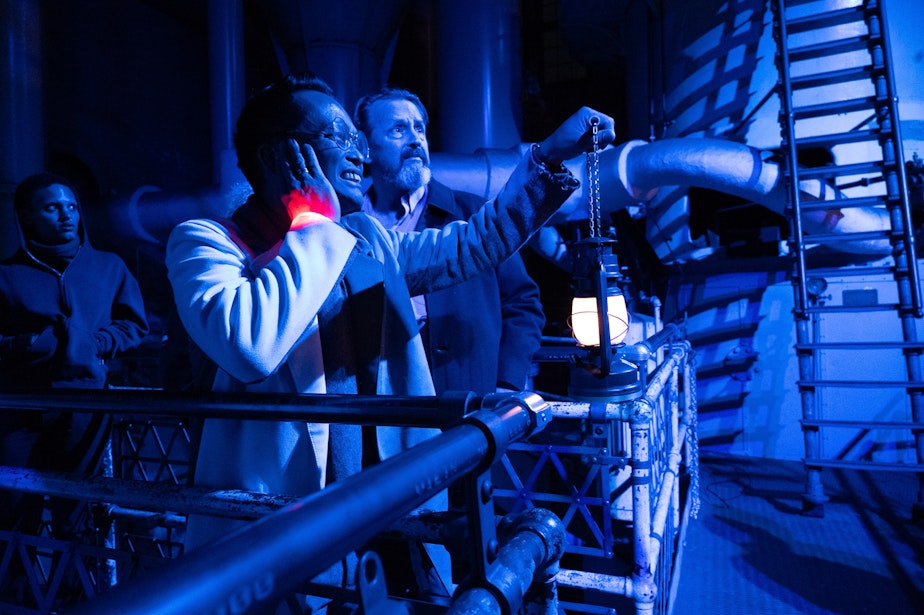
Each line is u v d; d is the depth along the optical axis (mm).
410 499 427
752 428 5012
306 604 883
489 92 6430
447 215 1875
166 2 7602
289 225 964
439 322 1742
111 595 248
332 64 7109
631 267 5324
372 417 728
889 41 4168
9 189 5160
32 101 5285
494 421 592
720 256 5297
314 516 338
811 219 4496
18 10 5172
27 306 1915
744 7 4980
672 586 2496
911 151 4605
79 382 1898
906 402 4605
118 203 6000
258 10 7594
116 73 7090
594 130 1116
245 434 924
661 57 5895
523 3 10094
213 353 755
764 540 3320
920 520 3508
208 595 265
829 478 4406
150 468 2658
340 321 953
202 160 8344
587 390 1244
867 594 2703
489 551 599
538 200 1161
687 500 3486
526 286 1999
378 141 1678
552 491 2688
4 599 1448
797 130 4809
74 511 1695
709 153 4488
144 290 6906
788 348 4922
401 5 7441
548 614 797
